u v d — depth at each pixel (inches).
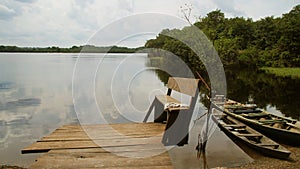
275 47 1163.9
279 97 507.8
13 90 612.7
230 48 792.3
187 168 179.2
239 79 793.6
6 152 225.3
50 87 655.8
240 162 191.5
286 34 1098.7
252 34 1286.9
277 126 251.6
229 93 561.6
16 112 386.9
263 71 969.5
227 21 937.5
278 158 197.0
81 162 112.0
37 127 309.9
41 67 1318.9
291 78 813.9
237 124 264.8
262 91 587.2
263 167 184.1
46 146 137.9
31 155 215.5
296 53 1068.5
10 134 283.1
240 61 892.6
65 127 185.5
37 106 429.7
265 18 1359.5
